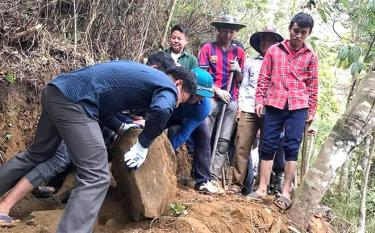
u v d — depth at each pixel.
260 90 5.04
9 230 3.55
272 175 5.83
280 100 4.86
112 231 3.82
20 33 5.08
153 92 3.50
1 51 4.95
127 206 3.97
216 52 5.75
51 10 5.62
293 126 4.84
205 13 7.77
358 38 6.65
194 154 5.16
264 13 9.27
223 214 4.23
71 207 3.29
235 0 8.52
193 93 3.86
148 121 3.41
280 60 4.91
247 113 5.47
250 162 5.86
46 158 3.73
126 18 6.25
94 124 3.42
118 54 6.17
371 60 5.60
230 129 5.66
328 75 9.17
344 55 5.53
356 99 4.73
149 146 3.61
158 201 3.89
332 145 4.68
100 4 6.00
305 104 4.85
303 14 4.84
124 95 3.49
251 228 4.21
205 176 5.08
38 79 5.00
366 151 6.80
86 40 5.74
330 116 9.12
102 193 3.40
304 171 5.46
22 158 3.73
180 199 4.49
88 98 3.39
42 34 5.28
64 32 5.60
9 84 4.80
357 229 5.54
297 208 4.68
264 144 4.97
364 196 5.49
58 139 3.70
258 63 5.61
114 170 3.99
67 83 3.41
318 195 4.64
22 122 4.86
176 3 7.19
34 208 4.22
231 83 5.73
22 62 5.00
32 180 3.72
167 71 3.85
